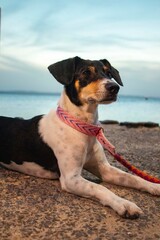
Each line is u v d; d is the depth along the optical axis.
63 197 1.05
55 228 0.84
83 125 1.13
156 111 10.70
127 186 1.18
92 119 1.17
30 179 1.23
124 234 0.83
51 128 1.18
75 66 1.19
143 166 1.54
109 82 1.12
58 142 1.14
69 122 1.14
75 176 1.09
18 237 0.80
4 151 1.30
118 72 1.37
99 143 1.23
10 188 1.11
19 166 1.28
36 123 1.25
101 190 1.01
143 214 0.96
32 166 1.24
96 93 1.12
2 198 1.02
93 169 1.25
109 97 1.11
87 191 1.02
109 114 8.03
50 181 1.22
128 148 2.05
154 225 0.89
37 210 0.94
